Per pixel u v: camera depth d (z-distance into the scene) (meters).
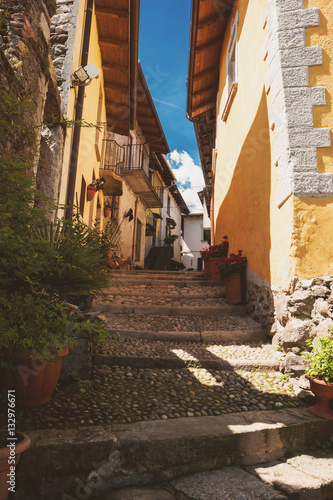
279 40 4.36
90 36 6.27
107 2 6.39
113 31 7.17
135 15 6.45
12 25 2.93
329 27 4.30
